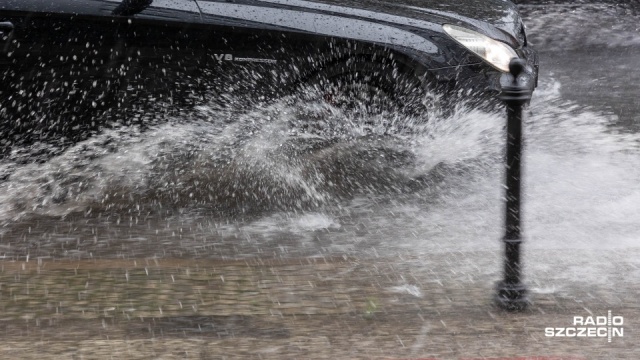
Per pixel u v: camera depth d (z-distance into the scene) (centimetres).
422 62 1288
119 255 1103
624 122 1720
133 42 1300
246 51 1300
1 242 1155
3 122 1316
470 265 1045
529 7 2714
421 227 1198
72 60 1301
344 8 1321
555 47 2667
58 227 1216
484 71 1305
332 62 1296
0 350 820
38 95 1308
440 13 1360
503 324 873
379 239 1152
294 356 809
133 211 1279
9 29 1289
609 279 991
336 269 1038
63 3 1297
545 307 914
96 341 841
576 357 799
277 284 989
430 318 891
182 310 916
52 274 1023
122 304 932
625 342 831
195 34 1298
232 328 870
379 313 905
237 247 1132
